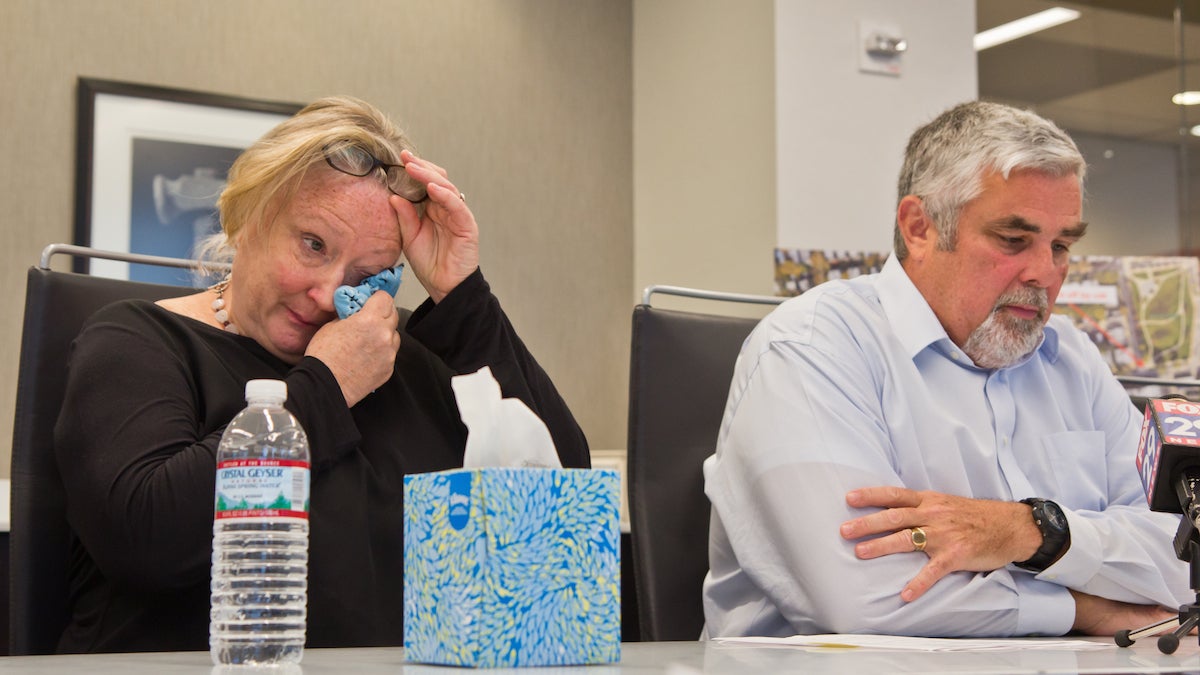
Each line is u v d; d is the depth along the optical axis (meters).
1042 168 1.57
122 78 3.26
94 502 1.29
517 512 0.77
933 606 1.31
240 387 1.45
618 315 3.89
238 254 1.47
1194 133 4.12
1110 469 1.74
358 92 3.54
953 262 1.61
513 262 3.73
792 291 3.29
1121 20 4.11
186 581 1.29
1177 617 1.09
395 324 1.49
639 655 0.92
